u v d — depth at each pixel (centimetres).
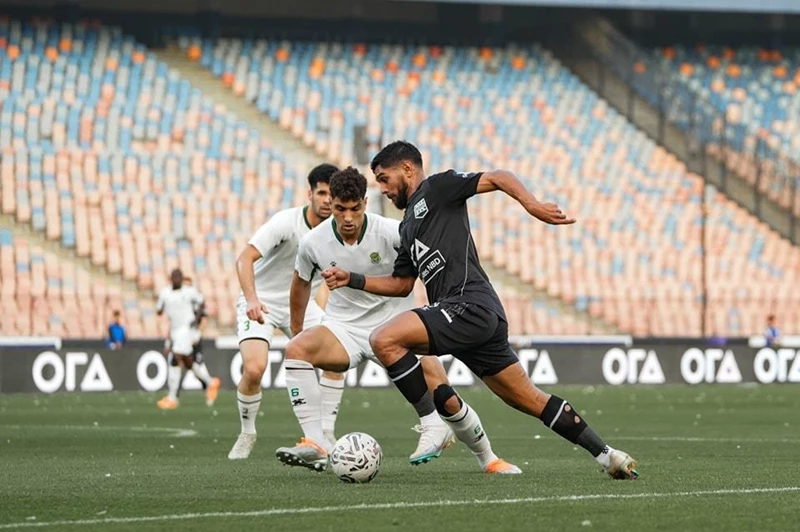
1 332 9638
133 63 12219
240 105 12444
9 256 10225
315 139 12312
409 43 14225
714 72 14312
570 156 12862
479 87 13388
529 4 12988
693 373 10731
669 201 12694
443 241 2905
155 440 4900
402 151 2986
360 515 2333
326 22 14038
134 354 9438
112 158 11219
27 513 2442
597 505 2472
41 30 12206
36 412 7044
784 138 13725
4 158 10844
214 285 10619
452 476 3141
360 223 3170
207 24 13150
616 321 11494
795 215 12862
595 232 12150
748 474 3225
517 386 2948
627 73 13575
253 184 11531
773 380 10962
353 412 7156
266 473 3306
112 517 2362
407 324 2919
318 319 3906
